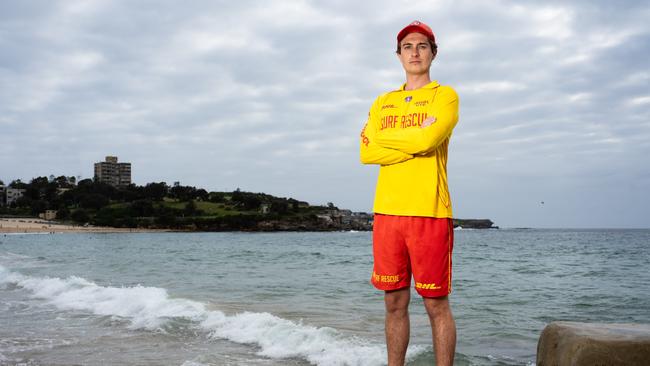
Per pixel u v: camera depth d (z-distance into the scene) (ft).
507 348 19.88
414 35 9.25
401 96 9.21
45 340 20.04
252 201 645.51
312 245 187.42
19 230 469.57
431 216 8.71
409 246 8.82
